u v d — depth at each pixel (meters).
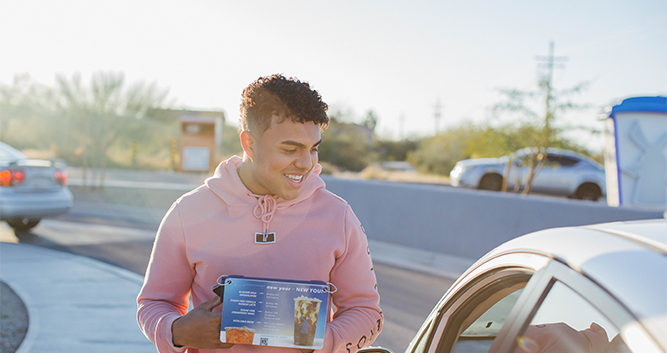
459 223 7.86
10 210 7.97
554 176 14.22
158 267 1.52
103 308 5.03
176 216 1.50
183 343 1.36
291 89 1.34
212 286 1.46
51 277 6.02
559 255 1.12
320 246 1.45
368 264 1.55
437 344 1.52
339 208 1.51
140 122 20.88
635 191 8.80
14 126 22.08
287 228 1.46
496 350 1.19
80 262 6.80
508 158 13.52
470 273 1.48
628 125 8.84
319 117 1.36
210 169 20.70
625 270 0.96
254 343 1.30
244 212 1.46
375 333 1.52
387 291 6.15
